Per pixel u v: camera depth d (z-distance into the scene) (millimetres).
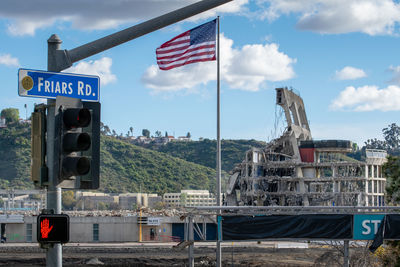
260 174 149375
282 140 152125
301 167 149625
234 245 88562
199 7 12883
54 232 10562
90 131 11070
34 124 10953
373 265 40656
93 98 12609
